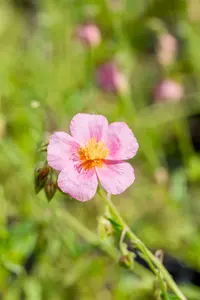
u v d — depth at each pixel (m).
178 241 0.46
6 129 0.48
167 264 0.45
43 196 0.43
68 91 0.47
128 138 0.35
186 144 0.52
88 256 0.43
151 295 0.43
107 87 0.49
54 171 0.35
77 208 0.48
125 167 0.35
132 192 0.48
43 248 0.43
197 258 0.44
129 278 0.42
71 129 0.35
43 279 0.43
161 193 0.48
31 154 0.48
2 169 0.48
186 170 0.48
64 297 0.44
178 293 0.36
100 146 0.35
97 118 0.35
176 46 0.51
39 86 0.50
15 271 0.41
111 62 0.49
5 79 0.51
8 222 0.45
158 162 0.51
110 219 0.35
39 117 0.45
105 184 0.34
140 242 0.35
